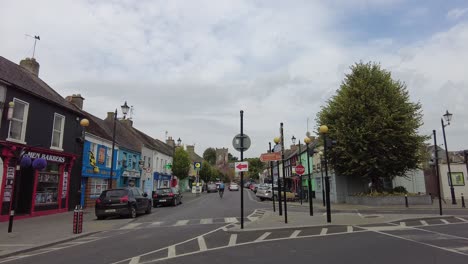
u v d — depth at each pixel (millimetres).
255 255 8711
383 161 28234
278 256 8531
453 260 7820
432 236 11383
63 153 21859
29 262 8516
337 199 33844
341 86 31656
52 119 21281
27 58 24297
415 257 8188
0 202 16953
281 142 16906
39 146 19891
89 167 26922
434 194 35125
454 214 19094
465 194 34500
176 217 19641
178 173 56312
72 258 8836
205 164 87562
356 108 28984
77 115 24062
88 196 26828
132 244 10703
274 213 20172
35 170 19594
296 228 13664
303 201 38344
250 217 18828
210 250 9461
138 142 40312
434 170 35312
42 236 12547
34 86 20719
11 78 18469
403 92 30469
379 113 28547
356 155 28875
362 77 30844
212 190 68250
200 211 23500
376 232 12492
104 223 17250
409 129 28375
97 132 29656
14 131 18234
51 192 21141
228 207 27188
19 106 18734
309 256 8469
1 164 17047
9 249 9984
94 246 10625
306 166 47906
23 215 18594
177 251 9383
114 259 8531
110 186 23188
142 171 40375
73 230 13469
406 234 11914
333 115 30734
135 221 18078
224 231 13250
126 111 25281
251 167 109375
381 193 28984
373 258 8141
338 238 11266
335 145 29344
